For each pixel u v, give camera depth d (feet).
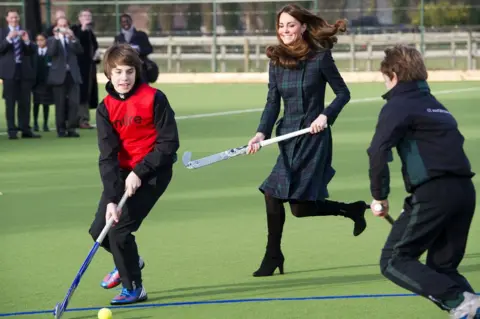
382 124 45.29
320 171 59.00
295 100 59.21
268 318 50.57
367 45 263.29
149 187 52.31
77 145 126.31
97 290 56.85
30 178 100.01
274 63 59.72
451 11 261.85
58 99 134.82
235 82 253.44
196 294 55.62
